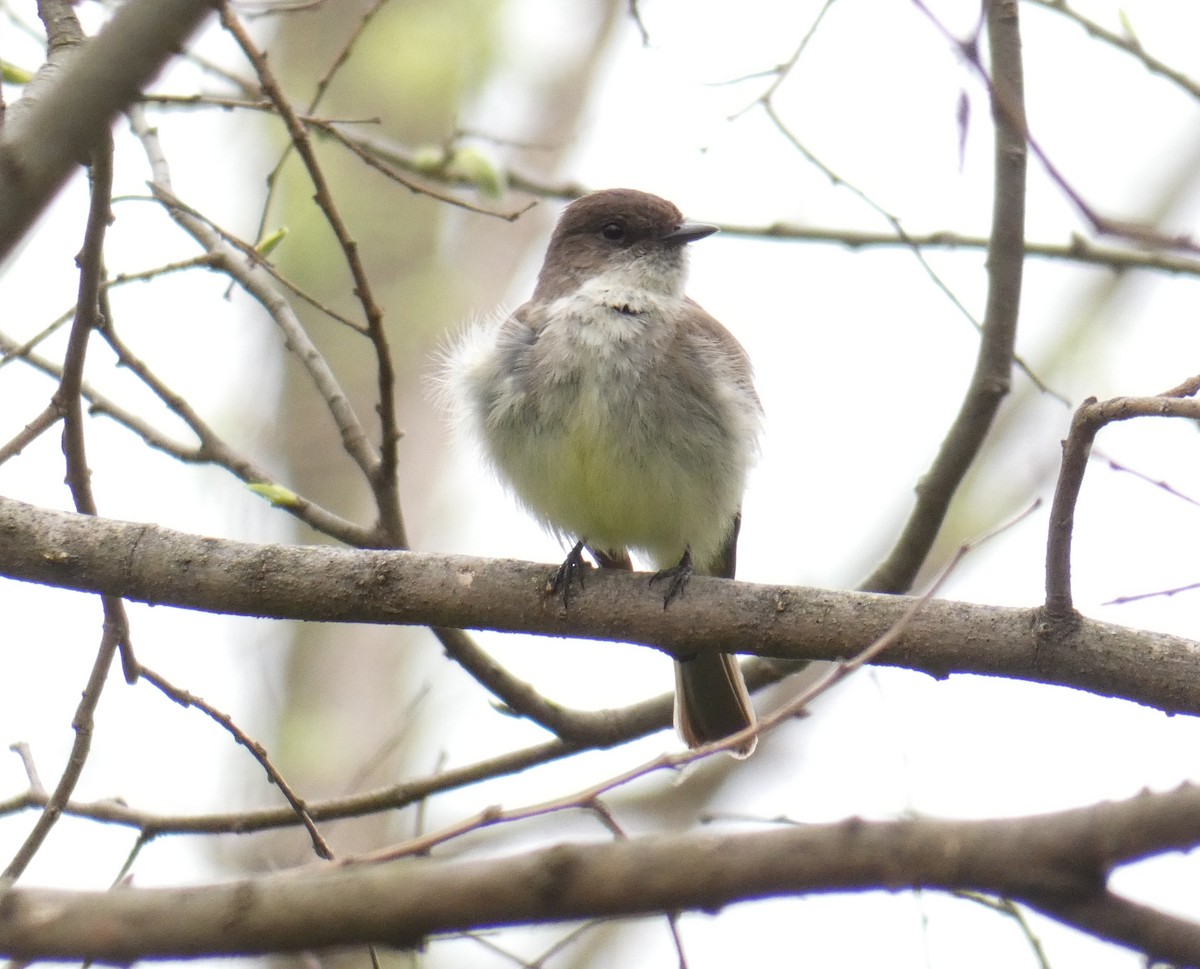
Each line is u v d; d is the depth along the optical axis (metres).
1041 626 8.22
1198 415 7.25
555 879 4.59
